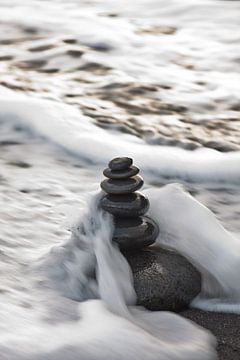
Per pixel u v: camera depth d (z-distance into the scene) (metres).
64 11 21.81
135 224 9.63
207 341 8.67
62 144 13.84
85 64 17.92
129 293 9.13
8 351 7.93
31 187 12.13
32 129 14.38
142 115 15.11
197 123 14.88
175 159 13.36
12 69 17.44
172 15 21.64
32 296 9.01
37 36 19.80
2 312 8.60
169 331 8.76
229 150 13.74
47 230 10.59
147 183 12.79
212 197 12.39
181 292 9.35
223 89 16.56
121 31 20.16
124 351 8.10
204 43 19.48
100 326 8.42
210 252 9.84
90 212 9.77
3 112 14.80
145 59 18.34
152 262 9.49
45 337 8.19
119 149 13.65
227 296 9.59
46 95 15.87
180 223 10.03
